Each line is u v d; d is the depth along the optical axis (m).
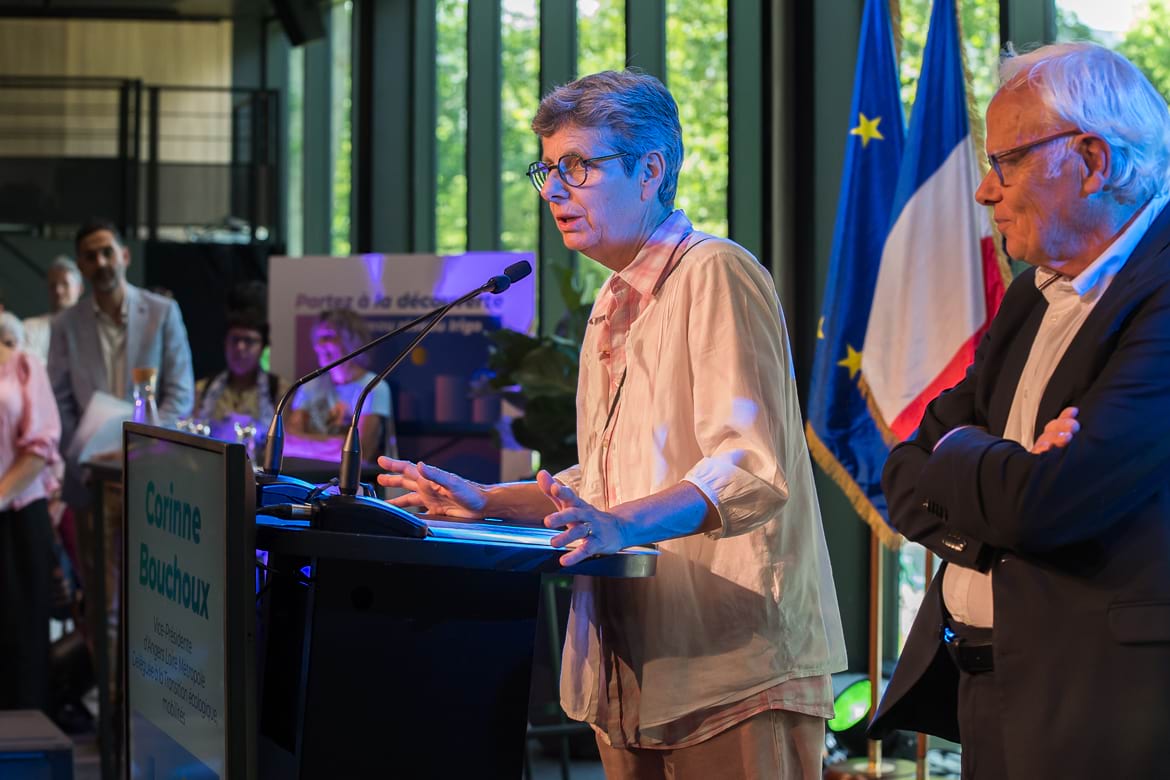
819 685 1.74
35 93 12.91
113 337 5.62
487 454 5.05
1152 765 1.28
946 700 1.61
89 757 4.59
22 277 10.70
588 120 1.72
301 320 5.23
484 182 7.70
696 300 1.70
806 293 4.50
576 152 1.73
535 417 4.05
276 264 5.27
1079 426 1.33
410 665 1.55
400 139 8.38
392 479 1.87
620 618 1.76
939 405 1.63
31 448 4.60
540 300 6.89
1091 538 1.35
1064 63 1.43
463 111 7.96
